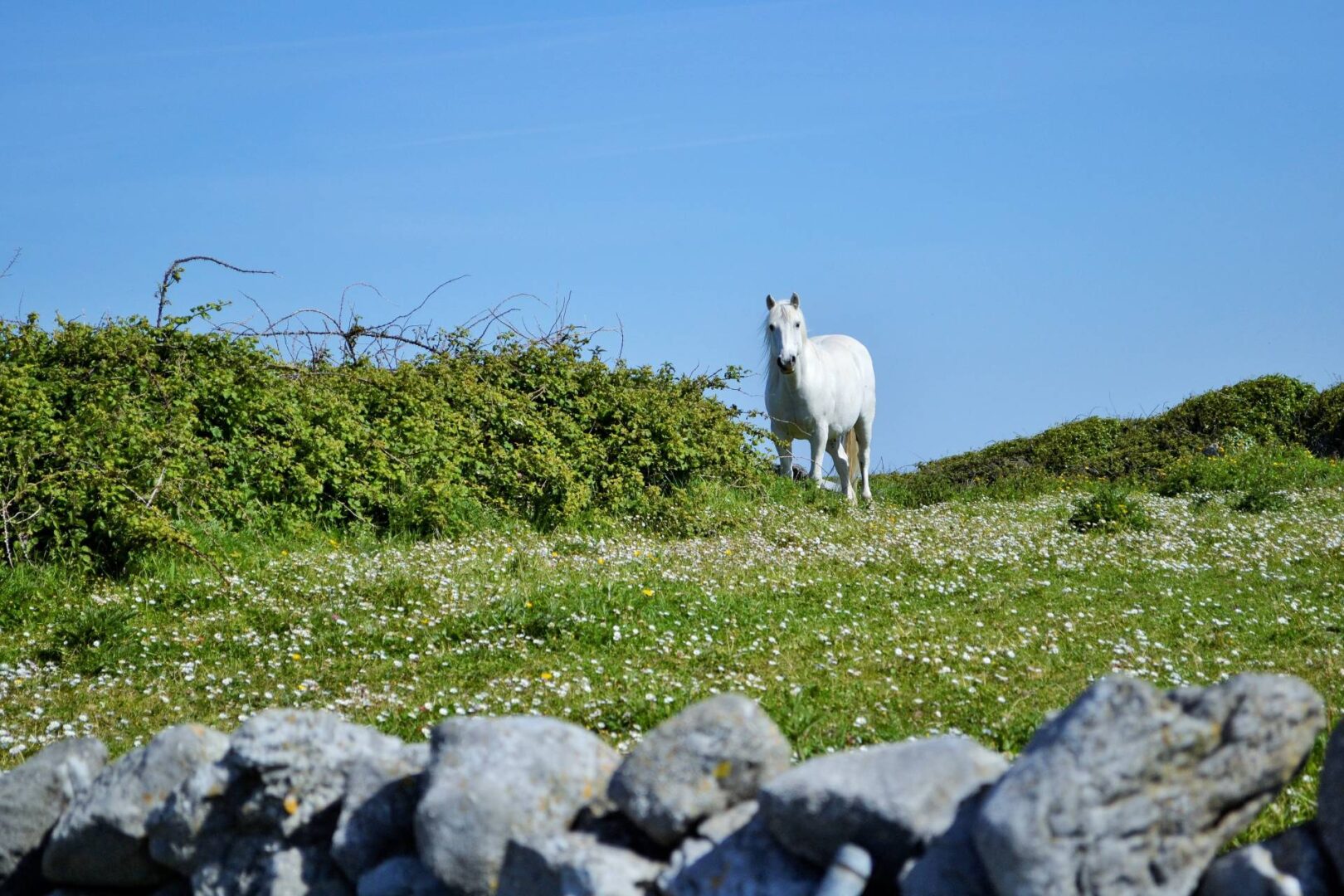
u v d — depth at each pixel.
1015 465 29.31
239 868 4.18
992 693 8.93
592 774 3.93
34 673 9.81
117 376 14.65
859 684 9.11
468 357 19.36
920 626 11.30
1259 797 3.45
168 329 15.44
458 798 3.78
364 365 18.33
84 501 12.65
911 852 3.38
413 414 17.22
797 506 19.41
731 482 19.30
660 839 3.72
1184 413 31.97
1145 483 26.03
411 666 9.81
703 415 19.66
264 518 14.62
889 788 3.40
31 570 12.41
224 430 15.31
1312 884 3.35
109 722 8.70
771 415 21.34
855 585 13.12
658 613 11.23
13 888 4.62
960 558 14.74
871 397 23.34
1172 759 3.26
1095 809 3.15
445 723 4.02
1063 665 9.84
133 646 10.30
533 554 14.12
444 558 13.93
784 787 3.45
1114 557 14.85
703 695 8.80
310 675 9.62
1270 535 16.47
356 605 11.56
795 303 20.22
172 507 13.70
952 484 26.61
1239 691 3.38
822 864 3.47
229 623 10.98
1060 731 3.28
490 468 17.31
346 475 15.69
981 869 3.22
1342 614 11.64
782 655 10.06
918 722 8.15
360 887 3.97
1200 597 12.62
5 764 7.90
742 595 12.38
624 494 17.86
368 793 4.04
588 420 19.03
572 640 10.43
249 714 8.78
